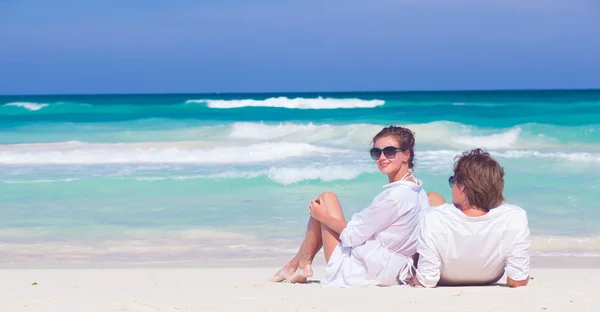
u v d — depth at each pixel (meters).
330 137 19.88
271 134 20.95
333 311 3.65
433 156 15.95
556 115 25.02
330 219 4.55
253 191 11.92
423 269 4.16
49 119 26.81
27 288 4.91
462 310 3.60
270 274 6.23
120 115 28.14
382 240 4.34
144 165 15.15
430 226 4.09
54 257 7.67
